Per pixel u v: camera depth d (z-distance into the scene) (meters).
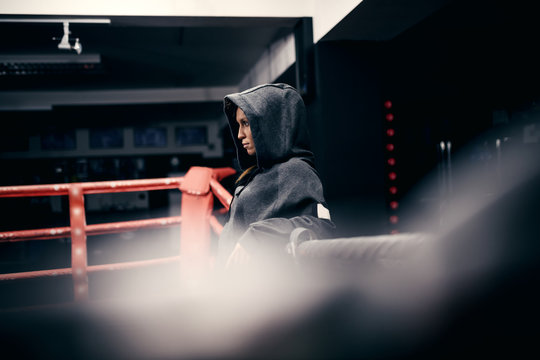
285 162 1.17
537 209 0.22
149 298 0.27
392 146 3.86
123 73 6.75
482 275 0.22
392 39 3.47
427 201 4.35
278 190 1.11
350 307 0.26
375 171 3.55
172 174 11.03
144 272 3.65
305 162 1.17
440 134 4.36
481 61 4.09
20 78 6.69
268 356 0.26
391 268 0.27
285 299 0.27
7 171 10.76
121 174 11.27
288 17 3.46
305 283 0.27
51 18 3.19
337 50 3.48
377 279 0.26
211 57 5.88
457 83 4.20
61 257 6.45
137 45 5.22
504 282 0.22
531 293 0.21
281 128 1.21
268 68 5.39
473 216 0.23
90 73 5.89
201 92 8.23
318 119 3.54
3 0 3.07
